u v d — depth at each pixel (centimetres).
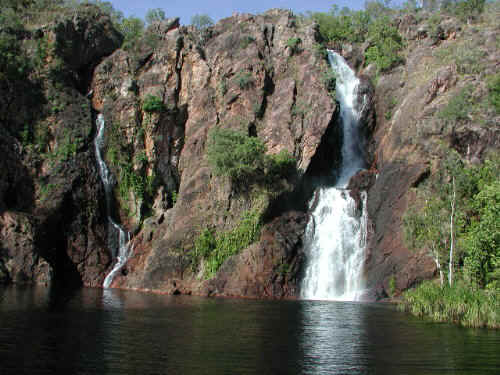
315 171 4591
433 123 3825
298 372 1334
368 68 5359
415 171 3769
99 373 1280
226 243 3988
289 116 4584
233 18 5519
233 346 1642
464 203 3438
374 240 3769
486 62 4103
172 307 2723
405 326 2122
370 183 4166
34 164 4328
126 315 2319
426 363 1447
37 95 4578
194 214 4212
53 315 2231
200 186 4341
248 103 4781
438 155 3728
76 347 1570
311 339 1795
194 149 4788
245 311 2627
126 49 5188
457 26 4947
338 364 1427
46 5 5284
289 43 5038
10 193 4194
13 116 4434
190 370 1328
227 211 4109
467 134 3697
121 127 4769
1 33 4553
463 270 3002
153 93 4897
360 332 1962
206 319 2272
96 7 5497
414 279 3372
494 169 3491
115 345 1611
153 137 4816
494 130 3631
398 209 3725
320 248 3950
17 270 3791
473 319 2142
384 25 5559
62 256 4247
